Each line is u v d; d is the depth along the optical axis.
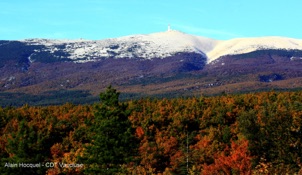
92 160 103.06
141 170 110.50
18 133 122.88
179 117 159.75
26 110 175.88
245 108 166.88
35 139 121.88
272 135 113.62
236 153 104.56
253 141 115.06
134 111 165.62
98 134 104.19
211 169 105.31
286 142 110.81
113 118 103.50
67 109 179.75
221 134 143.75
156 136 151.12
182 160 124.75
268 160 110.44
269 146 113.25
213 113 163.75
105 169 100.38
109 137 104.94
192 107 171.88
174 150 137.25
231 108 162.50
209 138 141.62
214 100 181.62
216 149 129.50
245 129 118.44
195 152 127.75
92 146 105.31
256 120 119.81
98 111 106.94
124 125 107.38
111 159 101.69
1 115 163.75
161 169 129.12
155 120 159.12
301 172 74.56
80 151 122.44
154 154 128.12
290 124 113.62
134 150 114.69
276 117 115.69
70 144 140.00
